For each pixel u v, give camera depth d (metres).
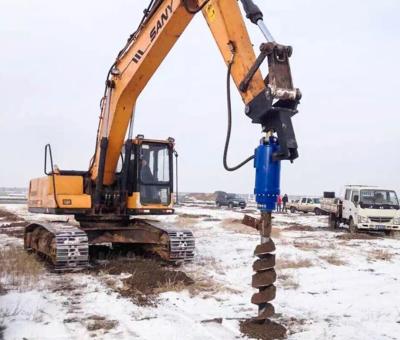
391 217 20.81
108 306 7.17
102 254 12.05
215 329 6.08
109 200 11.32
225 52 6.51
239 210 43.41
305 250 13.77
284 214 40.16
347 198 22.17
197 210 41.94
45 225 11.01
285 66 5.53
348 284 9.19
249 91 5.98
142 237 11.52
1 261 9.51
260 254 5.71
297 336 5.85
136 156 11.38
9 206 41.56
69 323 6.29
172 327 6.13
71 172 11.84
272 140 5.67
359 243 16.52
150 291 8.11
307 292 8.44
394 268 11.18
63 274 9.65
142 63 9.49
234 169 5.89
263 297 5.80
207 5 7.00
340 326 6.34
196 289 8.26
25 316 6.50
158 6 8.81
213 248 14.09
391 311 7.23
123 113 10.55
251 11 5.80
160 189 11.74
